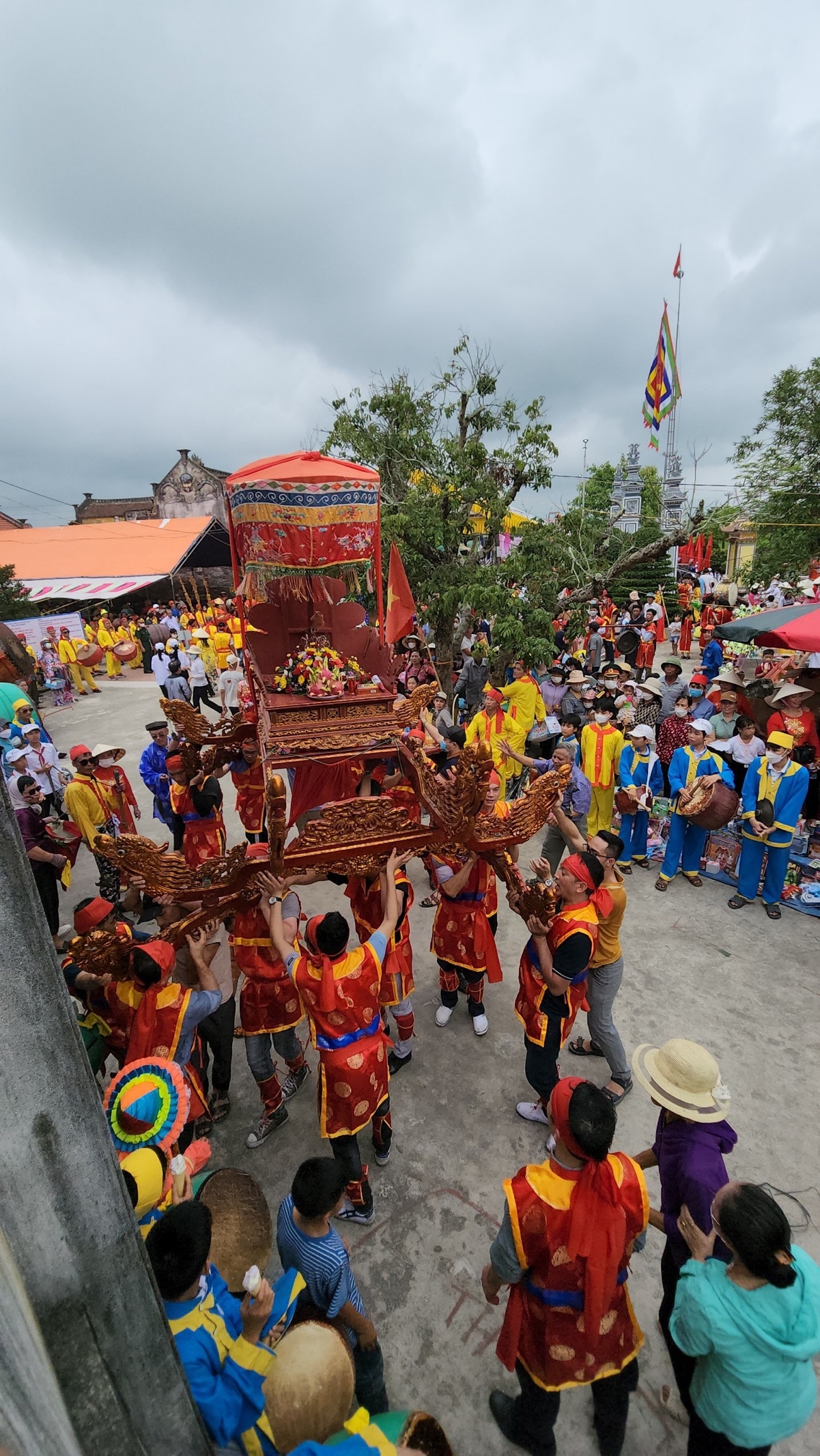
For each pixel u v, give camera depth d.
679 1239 2.61
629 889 7.00
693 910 6.54
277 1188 3.77
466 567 11.35
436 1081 4.45
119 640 21.81
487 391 11.16
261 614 7.32
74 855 6.14
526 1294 2.31
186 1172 2.41
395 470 11.65
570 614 14.34
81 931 3.77
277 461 6.52
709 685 12.09
